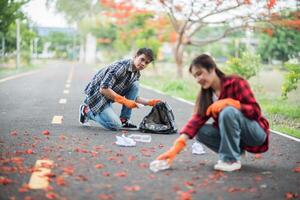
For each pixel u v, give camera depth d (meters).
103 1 20.31
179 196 4.05
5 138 6.69
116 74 7.49
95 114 7.68
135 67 7.60
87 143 6.43
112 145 6.32
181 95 15.24
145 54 7.52
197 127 4.96
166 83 18.42
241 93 4.86
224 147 4.95
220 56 51.50
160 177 4.66
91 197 3.98
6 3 23.16
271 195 4.20
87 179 4.53
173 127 7.55
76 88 17.45
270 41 32.69
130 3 20.30
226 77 4.93
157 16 23.59
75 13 40.09
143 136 7.04
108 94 7.45
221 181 4.59
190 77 25.66
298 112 10.50
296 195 4.20
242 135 4.98
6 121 8.48
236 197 4.10
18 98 13.03
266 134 5.05
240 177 4.77
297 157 5.91
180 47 20.78
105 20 39.62
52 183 4.36
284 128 8.39
